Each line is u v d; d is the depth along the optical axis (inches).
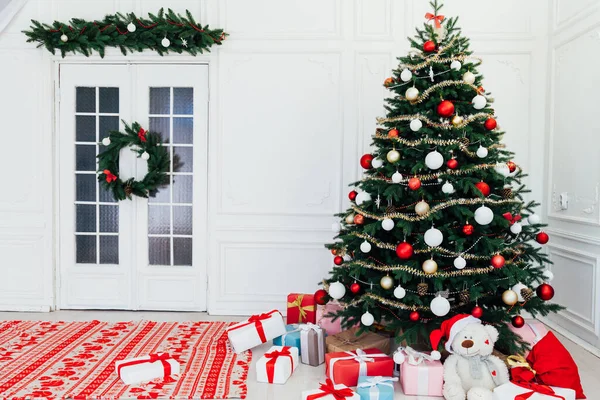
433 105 112.8
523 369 100.2
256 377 110.5
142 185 157.3
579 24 137.3
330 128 160.2
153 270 164.1
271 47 159.5
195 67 161.9
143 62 161.5
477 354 99.0
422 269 108.1
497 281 106.3
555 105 151.0
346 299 118.7
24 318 155.2
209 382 105.4
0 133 162.1
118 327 144.9
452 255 107.3
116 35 154.0
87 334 137.9
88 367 113.1
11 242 163.0
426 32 120.5
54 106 163.2
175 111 163.6
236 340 121.3
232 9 159.3
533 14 157.0
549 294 105.7
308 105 160.1
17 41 160.6
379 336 122.8
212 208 161.0
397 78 120.0
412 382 101.7
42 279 163.3
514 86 158.7
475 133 109.7
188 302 164.7
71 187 164.2
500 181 113.5
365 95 159.5
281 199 161.3
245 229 160.9
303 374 113.4
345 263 121.2
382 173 116.9
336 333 129.9
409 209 112.6
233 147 160.7
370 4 158.7
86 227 165.8
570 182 141.3
